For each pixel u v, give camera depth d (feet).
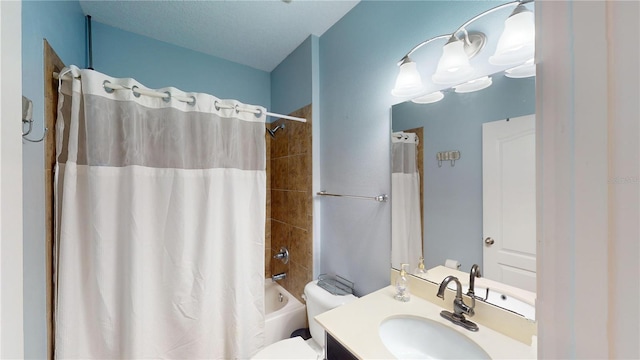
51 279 3.42
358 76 5.06
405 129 4.14
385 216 4.52
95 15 5.37
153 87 6.33
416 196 4.01
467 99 3.36
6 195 1.06
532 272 2.81
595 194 0.73
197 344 4.40
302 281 6.47
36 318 2.99
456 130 3.49
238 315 4.81
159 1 4.99
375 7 4.68
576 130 0.77
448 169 3.59
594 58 0.73
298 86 6.67
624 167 0.69
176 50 6.63
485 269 3.20
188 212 4.39
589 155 0.74
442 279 3.65
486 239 3.20
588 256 0.75
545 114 0.85
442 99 3.64
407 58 3.80
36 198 2.97
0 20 1.03
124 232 3.86
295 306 6.22
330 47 5.85
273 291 7.41
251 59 7.41
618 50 0.69
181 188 4.29
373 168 4.75
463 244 3.42
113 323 3.79
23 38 2.66
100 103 3.69
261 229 5.20
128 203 3.85
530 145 2.83
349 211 5.32
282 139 7.44
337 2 5.03
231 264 4.81
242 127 5.05
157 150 4.21
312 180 6.10
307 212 6.26
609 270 0.71
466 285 3.37
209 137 4.55
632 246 0.68
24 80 2.67
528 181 2.85
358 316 3.36
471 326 3.05
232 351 4.79
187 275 4.34
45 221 3.22
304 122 6.38
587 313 0.75
